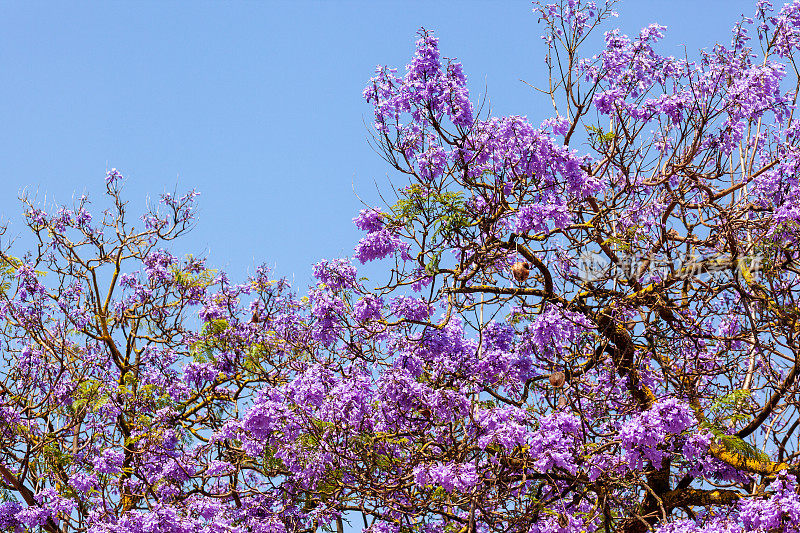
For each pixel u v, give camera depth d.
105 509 9.61
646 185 9.77
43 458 10.74
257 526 9.56
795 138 10.17
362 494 8.59
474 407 8.07
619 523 8.67
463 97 8.59
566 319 8.49
